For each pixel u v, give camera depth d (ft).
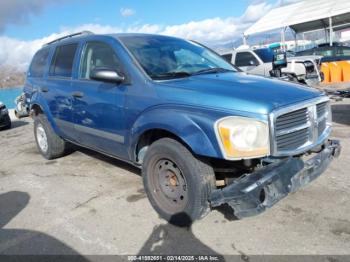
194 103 10.86
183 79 12.72
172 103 11.37
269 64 40.42
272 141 9.97
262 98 10.41
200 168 10.94
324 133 12.30
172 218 11.88
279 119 10.18
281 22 76.95
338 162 16.71
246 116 9.96
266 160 10.47
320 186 14.10
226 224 11.78
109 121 13.91
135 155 13.26
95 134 15.08
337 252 9.89
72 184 16.44
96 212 13.35
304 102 10.96
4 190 16.39
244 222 11.82
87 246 11.09
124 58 13.57
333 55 61.05
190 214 11.21
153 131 12.29
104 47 14.83
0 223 12.99
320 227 11.18
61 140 19.98
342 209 12.17
